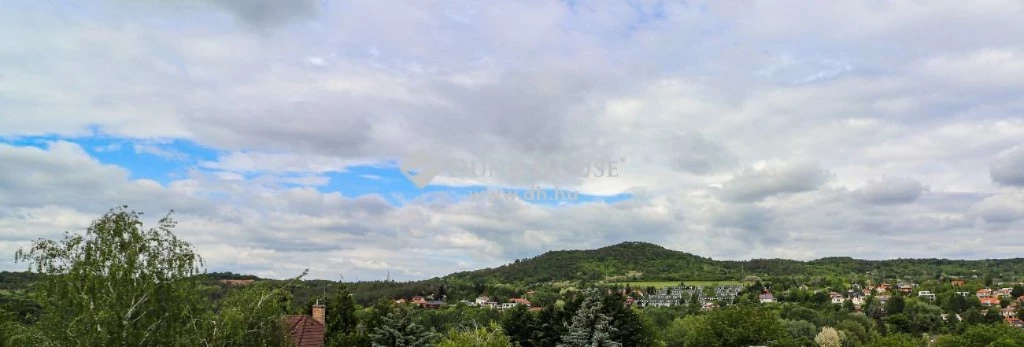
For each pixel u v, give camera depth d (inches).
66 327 997.2
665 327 4350.4
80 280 1008.2
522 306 2610.7
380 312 2256.4
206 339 1093.8
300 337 1863.9
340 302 2257.6
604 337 2287.2
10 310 1112.2
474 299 6525.6
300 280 1274.6
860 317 5241.1
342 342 1982.0
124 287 1025.5
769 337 2817.4
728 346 2834.6
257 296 1174.3
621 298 2581.2
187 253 1106.7
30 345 997.2
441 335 2182.6
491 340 1951.3
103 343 978.7
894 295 6141.7
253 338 1155.9
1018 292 7081.7
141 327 1040.8
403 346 2053.4
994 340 2672.2
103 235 1054.4
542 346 2490.2
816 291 7495.1
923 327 5251.0
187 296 1089.4
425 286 6830.7
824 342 4057.6
